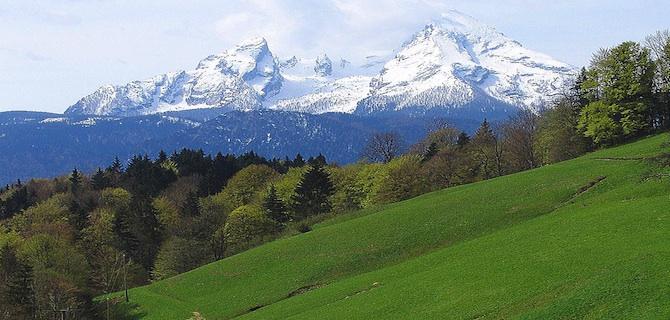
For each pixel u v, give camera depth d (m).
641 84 119.56
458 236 84.62
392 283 68.50
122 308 94.25
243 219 148.12
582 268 49.50
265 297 85.25
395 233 91.94
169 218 168.50
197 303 90.69
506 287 52.06
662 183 71.88
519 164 157.62
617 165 90.19
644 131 121.06
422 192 153.38
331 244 96.50
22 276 98.12
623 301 40.78
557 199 84.94
